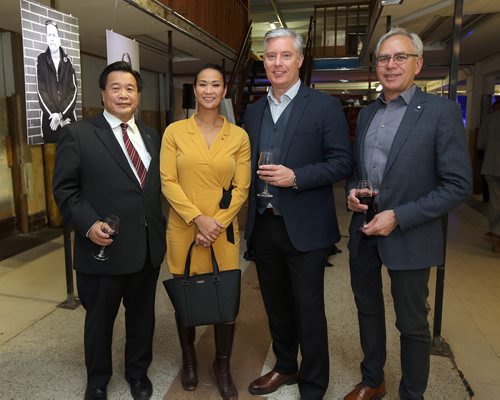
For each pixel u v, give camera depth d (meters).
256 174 2.03
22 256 4.62
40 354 2.64
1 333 2.92
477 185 8.23
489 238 4.85
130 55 3.74
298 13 11.79
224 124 2.07
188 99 7.60
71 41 3.08
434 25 5.54
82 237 1.97
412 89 1.81
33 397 2.22
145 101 9.28
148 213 2.03
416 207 1.71
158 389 2.27
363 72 9.52
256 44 14.04
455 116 1.71
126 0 3.83
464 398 2.22
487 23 4.99
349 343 2.75
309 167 1.86
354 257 2.01
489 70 7.43
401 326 1.87
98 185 1.93
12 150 5.27
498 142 4.67
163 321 3.08
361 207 1.83
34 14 2.69
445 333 2.99
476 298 3.56
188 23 5.42
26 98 2.67
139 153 2.05
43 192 5.74
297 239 1.91
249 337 2.84
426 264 1.80
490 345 2.84
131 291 2.14
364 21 11.88
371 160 1.89
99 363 2.07
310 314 1.97
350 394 2.10
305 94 1.92
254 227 2.07
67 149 1.89
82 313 3.23
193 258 2.11
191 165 2.01
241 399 2.19
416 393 1.91
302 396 2.05
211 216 2.04
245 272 4.07
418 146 1.74
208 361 2.53
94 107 7.17
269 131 1.99
